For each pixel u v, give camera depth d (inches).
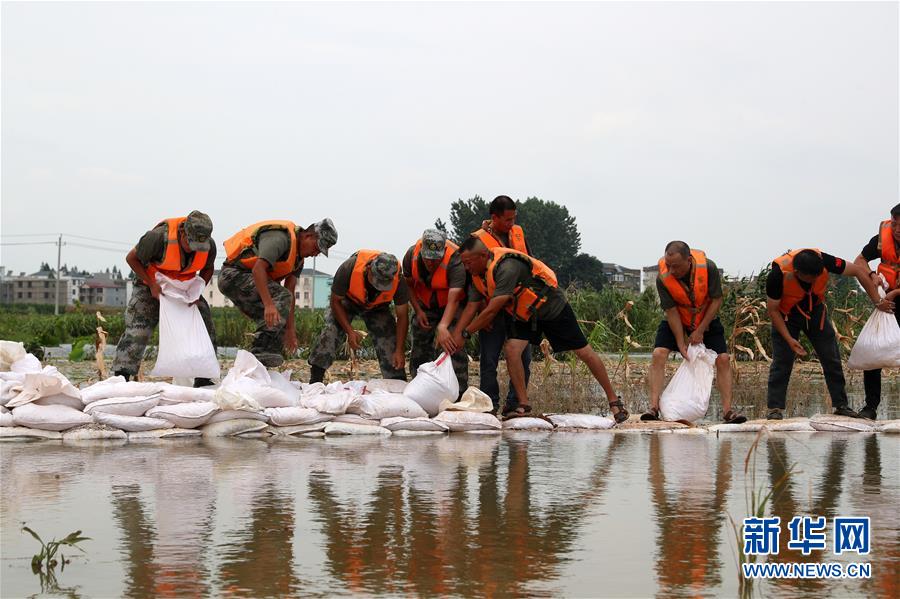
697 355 338.6
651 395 345.1
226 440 284.0
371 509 174.9
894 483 206.1
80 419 281.4
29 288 5383.9
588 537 154.3
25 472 215.2
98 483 200.4
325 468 224.2
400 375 347.3
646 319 749.9
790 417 371.2
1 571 133.6
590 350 332.5
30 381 281.7
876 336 340.2
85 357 650.8
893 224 345.1
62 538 151.9
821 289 346.3
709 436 305.6
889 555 144.6
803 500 185.5
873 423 329.4
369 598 121.7
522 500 184.2
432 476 212.5
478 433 310.7
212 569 134.6
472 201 2994.6
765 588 128.3
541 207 2768.2
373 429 302.0
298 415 299.3
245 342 758.5
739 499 186.5
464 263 316.2
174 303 323.0
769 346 594.2
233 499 183.2
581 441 287.1
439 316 343.0
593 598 122.6
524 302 323.6
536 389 411.8
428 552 144.3
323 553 143.3
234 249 330.0
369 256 338.3
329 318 346.3
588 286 835.4
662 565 138.1
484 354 337.1
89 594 123.1
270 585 127.0
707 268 334.3
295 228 329.7
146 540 150.7
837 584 130.3
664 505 180.2
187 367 319.9
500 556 142.4
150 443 274.4
